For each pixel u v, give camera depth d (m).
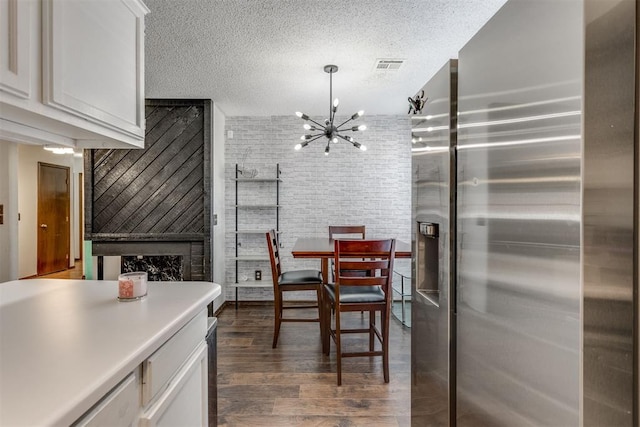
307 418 1.97
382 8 2.07
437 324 1.41
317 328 3.48
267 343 3.08
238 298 4.41
